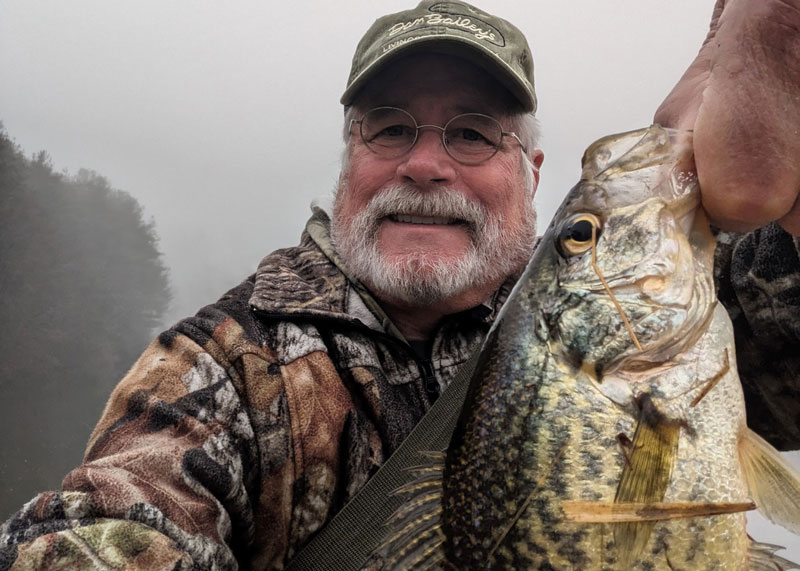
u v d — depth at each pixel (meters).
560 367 0.31
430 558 0.31
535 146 0.57
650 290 0.31
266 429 0.44
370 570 0.32
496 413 0.31
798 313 0.43
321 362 0.46
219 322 0.47
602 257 0.32
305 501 0.44
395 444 0.46
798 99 0.28
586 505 0.28
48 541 0.33
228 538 0.41
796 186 0.29
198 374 0.44
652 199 0.32
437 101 0.51
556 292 0.32
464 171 0.51
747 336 0.46
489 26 0.53
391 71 0.52
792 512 0.28
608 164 0.33
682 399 0.30
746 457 0.30
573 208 0.33
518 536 0.29
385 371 0.48
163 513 0.36
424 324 0.52
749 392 0.48
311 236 0.57
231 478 0.41
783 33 0.28
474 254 0.50
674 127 0.34
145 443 0.40
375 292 0.51
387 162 0.51
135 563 0.33
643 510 0.28
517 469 0.30
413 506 0.32
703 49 0.34
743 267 0.46
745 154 0.29
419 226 0.50
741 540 0.29
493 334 0.33
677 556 0.28
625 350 0.30
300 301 0.48
